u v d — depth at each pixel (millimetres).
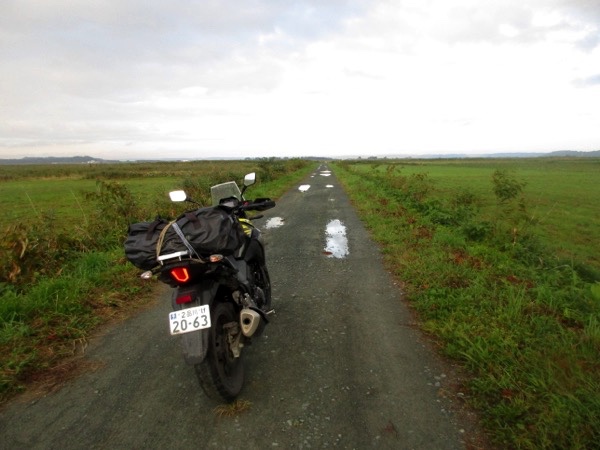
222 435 2357
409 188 15109
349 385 2852
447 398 2674
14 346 3465
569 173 50719
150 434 2391
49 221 6617
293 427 2408
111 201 8047
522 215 8406
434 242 7016
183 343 2377
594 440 2152
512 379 2754
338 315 4168
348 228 9188
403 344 3486
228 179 14883
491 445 2229
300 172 39688
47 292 4543
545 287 4543
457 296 4418
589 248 10773
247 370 3086
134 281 5332
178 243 2344
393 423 2426
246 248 3434
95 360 3357
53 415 2605
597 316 3838
